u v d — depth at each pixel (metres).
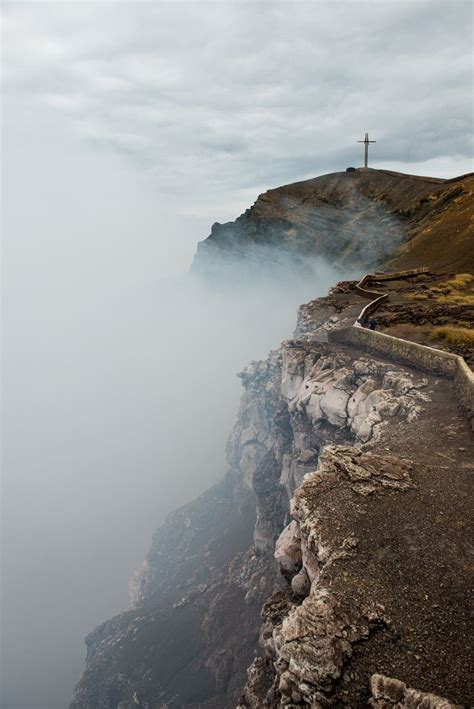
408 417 28.83
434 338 42.06
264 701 16.89
